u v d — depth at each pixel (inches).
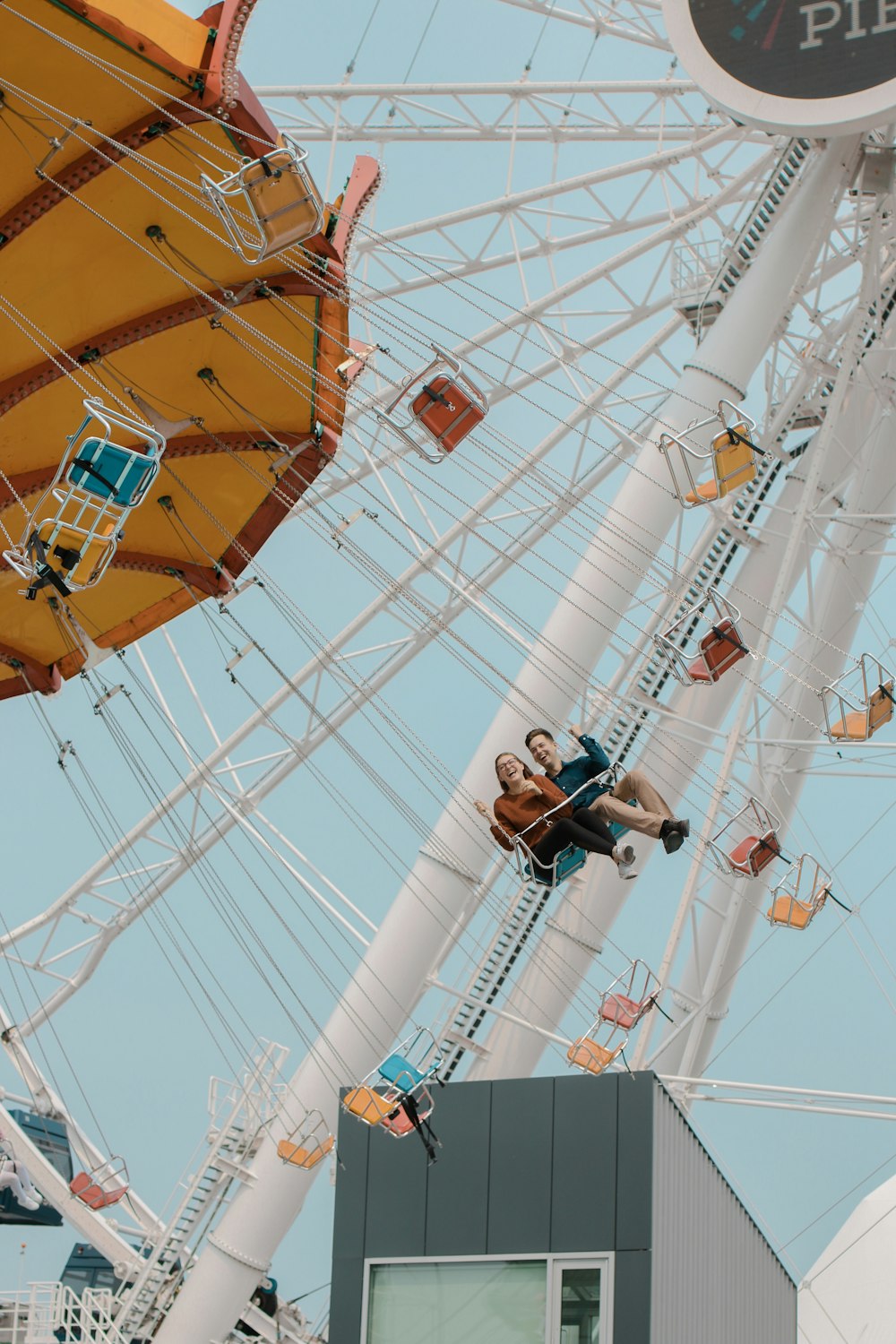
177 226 852.0
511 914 1515.7
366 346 958.4
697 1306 1038.4
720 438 844.6
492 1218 1007.6
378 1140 1047.6
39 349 887.1
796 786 1633.9
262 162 693.3
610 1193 992.2
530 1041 1612.9
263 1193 1441.9
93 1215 1635.1
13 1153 1583.4
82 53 762.2
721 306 1568.7
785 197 1475.1
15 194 829.8
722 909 1729.8
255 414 966.4
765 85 1309.1
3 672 1088.8
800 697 1614.2
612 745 1577.3
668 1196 1011.9
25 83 781.9
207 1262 1439.5
